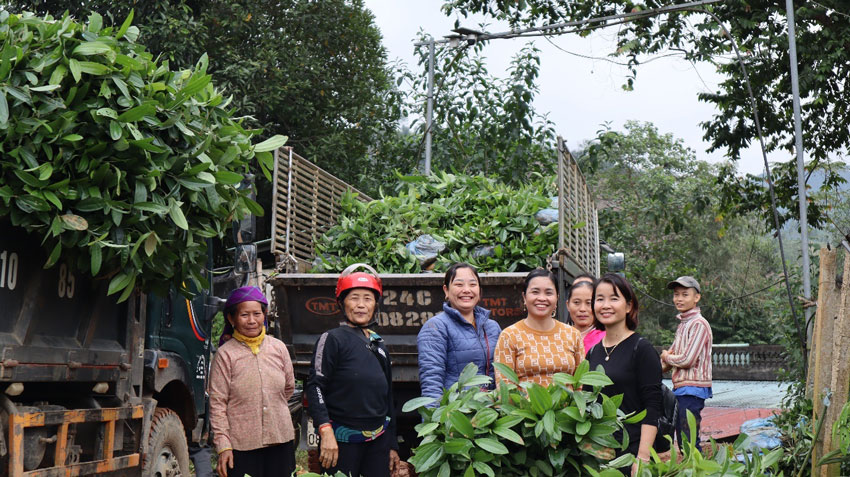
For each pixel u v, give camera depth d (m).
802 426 5.39
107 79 4.16
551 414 3.18
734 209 18.20
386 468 4.98
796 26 14.98
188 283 4.90
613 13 16.56
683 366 6.62
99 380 4.80
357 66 18.53
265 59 16.59
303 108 17.33
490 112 15.81
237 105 15.69
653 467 3.04
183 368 6.48
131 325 5.21
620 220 17.12
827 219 16.88
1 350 3.94
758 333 33.53
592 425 3.23
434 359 5.05
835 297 5.17
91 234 4.11
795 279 11.62
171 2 15.77
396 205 8.14
